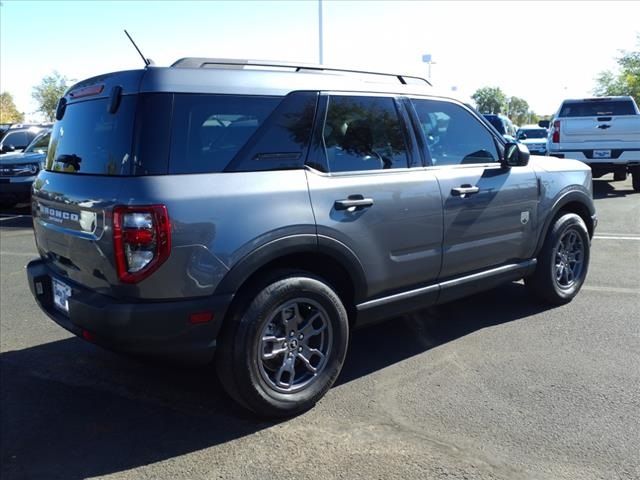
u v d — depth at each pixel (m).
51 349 4.69
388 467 2.98
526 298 5.68
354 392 3.82
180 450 3.20
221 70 3.37
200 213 3.06
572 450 3.08
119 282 3.02
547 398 3.65
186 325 3.09
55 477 2.97
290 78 3.61
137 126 3.07
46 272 3.82
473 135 4.63
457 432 3.29
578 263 5.54
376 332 4.88
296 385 3.53
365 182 3.75
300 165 3.52
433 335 4.78
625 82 34.22
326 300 3.56
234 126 3.33
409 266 4.04
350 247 3.64
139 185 2.98
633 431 3.25
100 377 4.14
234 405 3.69
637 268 6.75
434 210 4.12
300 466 3.02
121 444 3.27
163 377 4.12
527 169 4.91
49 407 3.71
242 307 3.27
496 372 4.05
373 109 3.96
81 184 3.27
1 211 13.31
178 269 3.02
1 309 5.77
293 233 3.36
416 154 4.15
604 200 12.18
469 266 4.50
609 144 12.75
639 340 4.55
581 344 4.50
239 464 3.05
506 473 2.90
